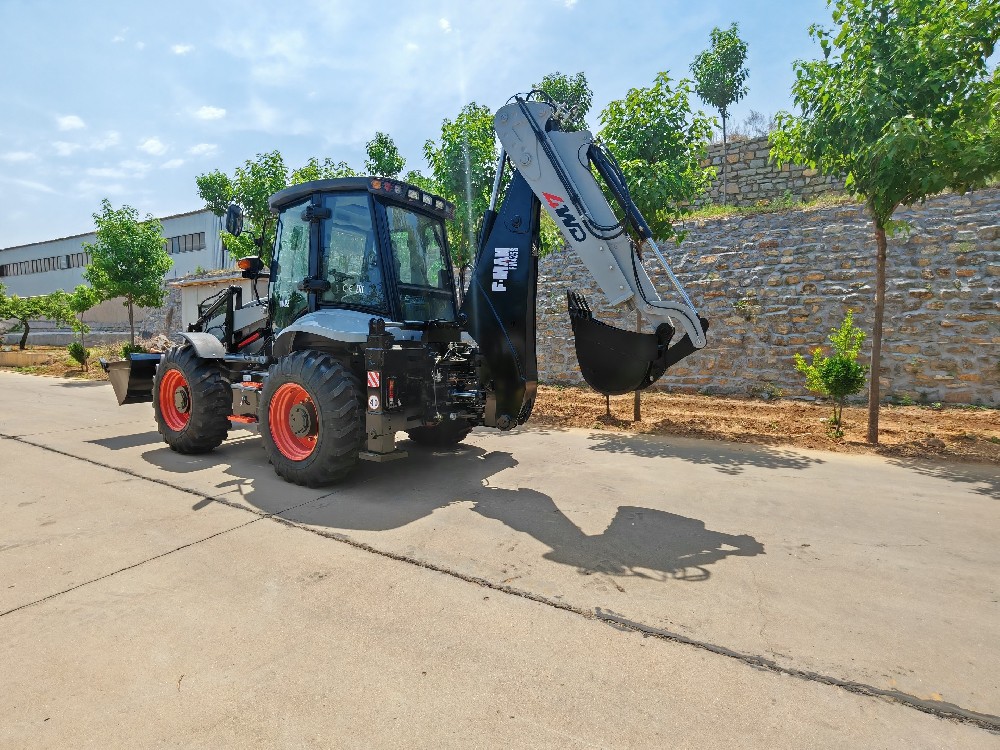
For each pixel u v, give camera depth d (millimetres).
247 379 5152
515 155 4414
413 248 5000
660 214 6676
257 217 9734
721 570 2826
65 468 4812
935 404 7355
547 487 4301
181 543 3164
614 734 1682
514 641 2186
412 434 5789
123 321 26109
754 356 8641
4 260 42062
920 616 2383
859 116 5180
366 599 2520
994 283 7094
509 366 4559
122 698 1851
